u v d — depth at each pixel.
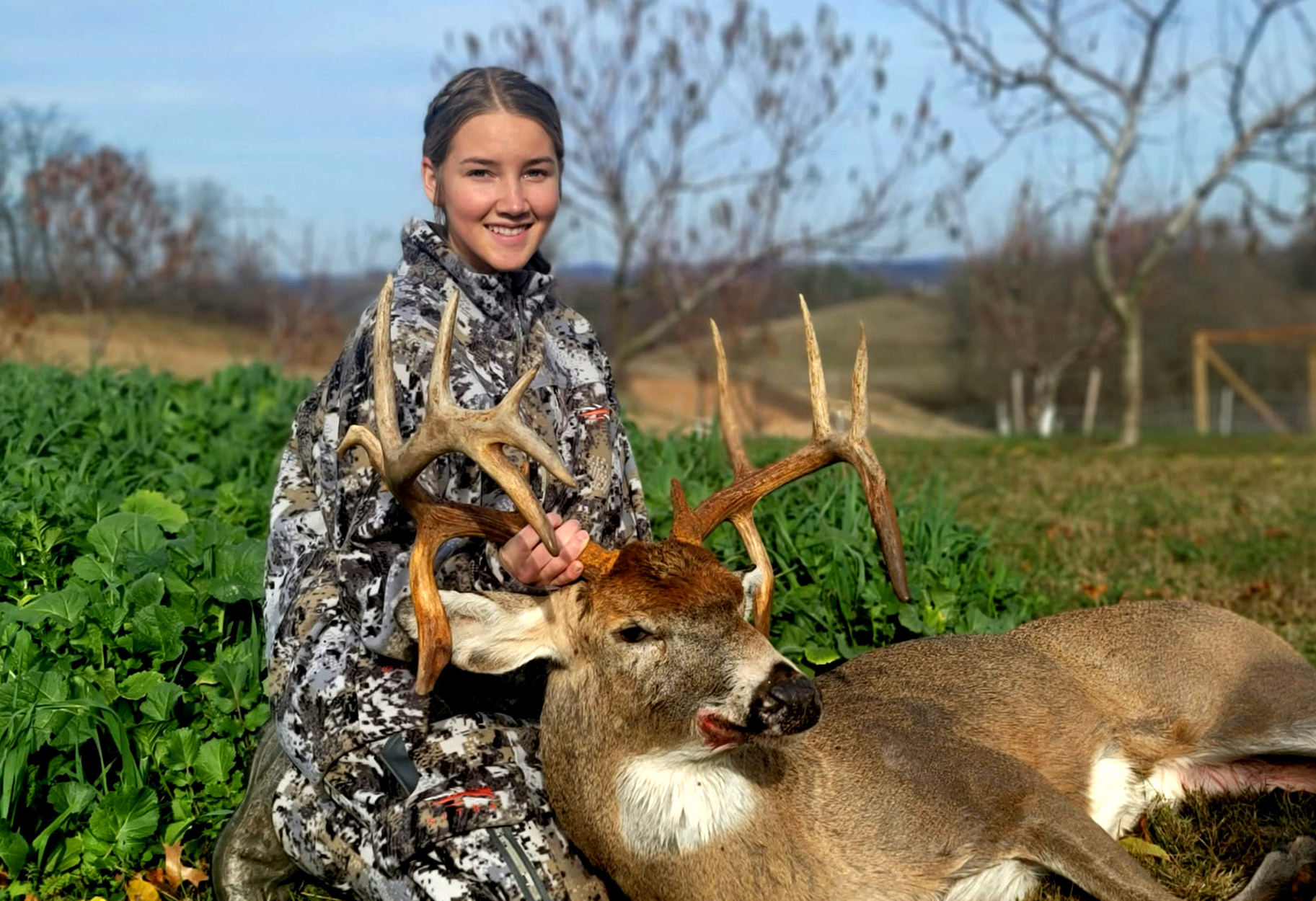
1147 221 30.25
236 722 3.88
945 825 3.44
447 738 3.23
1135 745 4.12
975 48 17.77
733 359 24.86
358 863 3.23
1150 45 17.52
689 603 3.03
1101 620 4.26
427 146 3.60
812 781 3.41
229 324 30.61
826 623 4.71
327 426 3.45
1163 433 23.64
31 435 6.22
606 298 29.38
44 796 3.65
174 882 3.57
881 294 54.53
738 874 3.20
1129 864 3.38
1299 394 41.03
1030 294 30.22
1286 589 6.69
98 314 27.78
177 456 6.80
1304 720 4.02
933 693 3.89
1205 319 42.22
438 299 3.41
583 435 3.59
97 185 19.95
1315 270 42.41
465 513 3.02
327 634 3.32
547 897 3.09
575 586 3.14
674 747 3.07
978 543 5.61
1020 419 31.91
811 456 3.50
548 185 3.57
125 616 4.04
